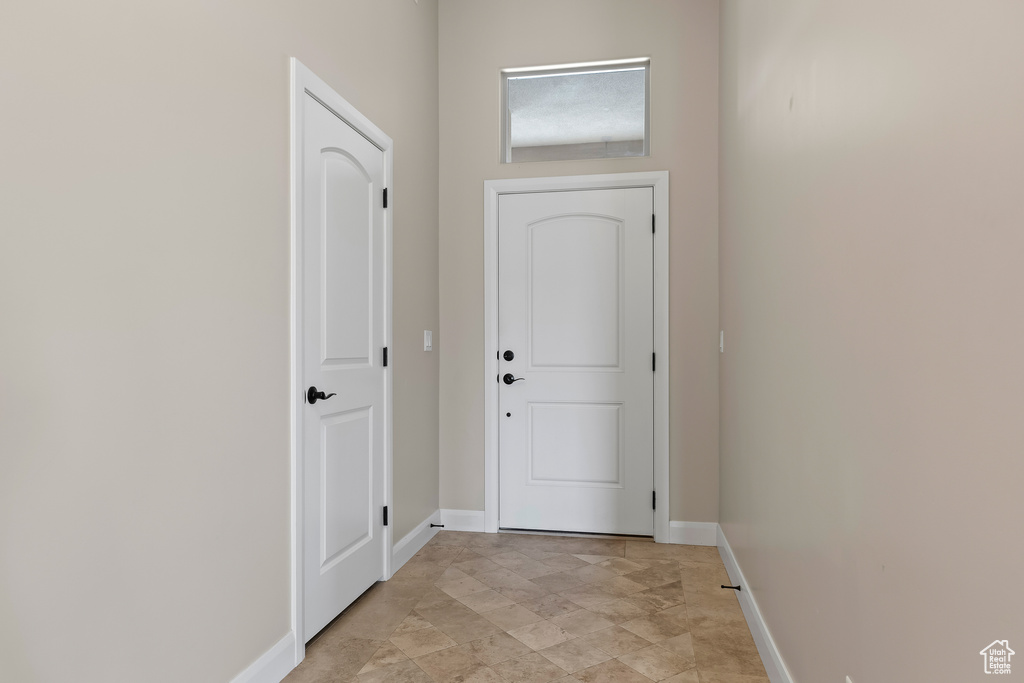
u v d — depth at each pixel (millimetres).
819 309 1562
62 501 1228
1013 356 735
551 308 3676
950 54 885
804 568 1686
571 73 3725
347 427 2510
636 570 3041
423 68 3469
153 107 1462
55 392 1213
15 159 1137
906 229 1042
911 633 1026
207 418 1651
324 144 2307
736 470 2830
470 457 3732
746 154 2578
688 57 3518
